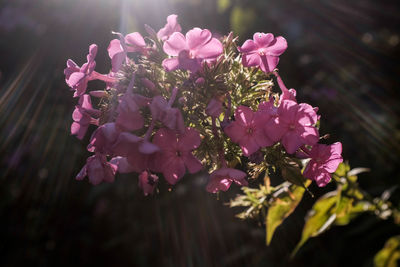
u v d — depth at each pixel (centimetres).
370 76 80
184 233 57
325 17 86
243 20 71
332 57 82
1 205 62
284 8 83
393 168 59
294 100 29
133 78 27
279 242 56
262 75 30
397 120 68
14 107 69
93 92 29
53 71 72
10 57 73
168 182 27
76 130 29
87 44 71
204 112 28
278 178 46
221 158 28
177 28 30
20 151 66
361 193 36
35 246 61
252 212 33
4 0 76
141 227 59
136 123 26
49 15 74
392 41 87
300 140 27
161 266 56
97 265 60
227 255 56
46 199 64
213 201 56
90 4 70
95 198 62
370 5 92
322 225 37
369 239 53
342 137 67
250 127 27
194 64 26
